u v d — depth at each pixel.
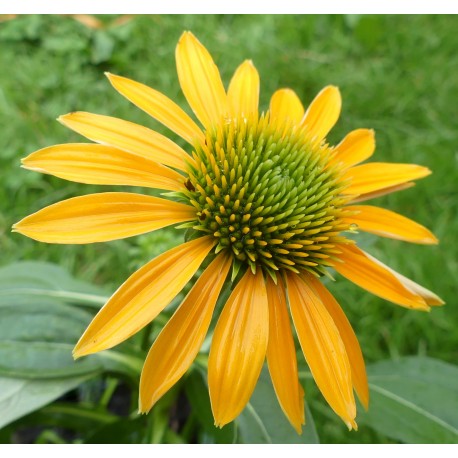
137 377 0.18
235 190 0.15
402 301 0.15
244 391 0.13
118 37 0.38
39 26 0.38
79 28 0.38
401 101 0.37
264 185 0.15
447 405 0.19
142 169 0.15
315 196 0.15
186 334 0.13
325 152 0.16
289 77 0.37
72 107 0.34
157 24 0.39
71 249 0.29
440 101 0.38
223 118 0.16
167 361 0.13
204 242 0.15
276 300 0.15
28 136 0.32
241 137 0.15
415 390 0.20
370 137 0.18
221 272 0.14
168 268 0.14
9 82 0.35
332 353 0.14
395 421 0.19
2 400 0.16
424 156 0.34
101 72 0.37
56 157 0.14
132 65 0.37
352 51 0.41
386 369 0.21
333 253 0.16
